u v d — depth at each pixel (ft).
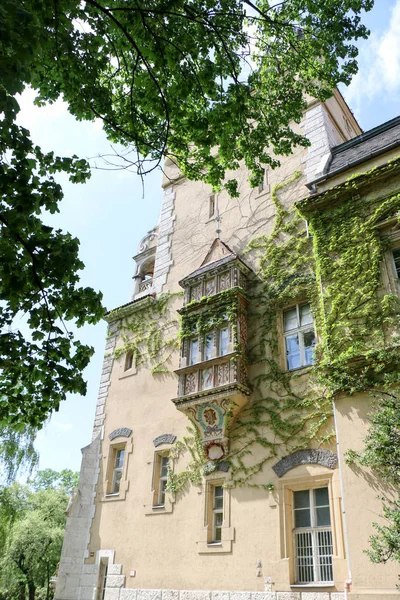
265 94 39.04
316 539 36.63
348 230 41.27
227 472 43.37
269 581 36.68
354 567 30.19
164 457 51.31
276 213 53.57
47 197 25.38
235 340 46.42
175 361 55.31
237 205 59.06
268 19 31.96
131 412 56.65
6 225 23.49
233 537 40.37
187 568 42.34
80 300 28.02
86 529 53.06
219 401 45.09
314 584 34.58
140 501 49.70
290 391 42.50
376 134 48.44
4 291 24.22
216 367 46.85
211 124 34.14
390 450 28.02
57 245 25.21
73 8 25.52
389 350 33.32
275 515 38.65
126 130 35.78
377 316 36.11
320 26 35.50
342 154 50.39
